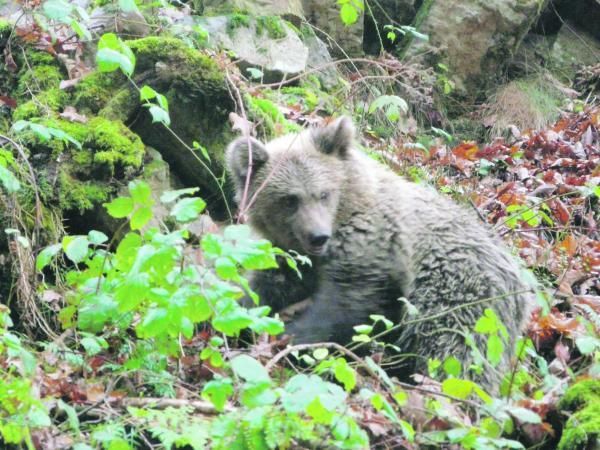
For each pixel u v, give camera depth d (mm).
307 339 10680
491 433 8242
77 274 8820
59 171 11289
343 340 10844
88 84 12516
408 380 10328
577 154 17891
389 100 11867
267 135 13617
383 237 10992
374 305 10898
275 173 11406
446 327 10117
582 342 8898
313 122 15094
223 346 9734
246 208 10641
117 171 11602
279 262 11414
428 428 8430
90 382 8539
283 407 6980
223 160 13102
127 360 8711
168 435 7414
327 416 6777
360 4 11812
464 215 10984
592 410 8383
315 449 7457
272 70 16531
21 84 12773
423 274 10562
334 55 20031
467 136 20594
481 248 10438
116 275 8289
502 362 9953
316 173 11273
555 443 8711
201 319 7281
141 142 11977
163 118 9633
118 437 7414
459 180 16234
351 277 10977
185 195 13195
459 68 21047
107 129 11781
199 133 13070
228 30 16391
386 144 16656
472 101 21203
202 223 11852
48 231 10836
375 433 7957
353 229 11133
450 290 10328
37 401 7008
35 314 10047
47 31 13164
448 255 10492
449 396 8406
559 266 13234
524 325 10469
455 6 20906
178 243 7656
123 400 8250
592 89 22047
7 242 10234
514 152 17766
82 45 13484
